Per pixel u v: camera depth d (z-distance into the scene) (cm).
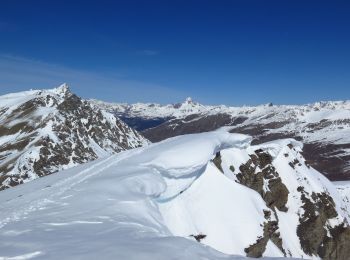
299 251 5322
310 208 5750
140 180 4378
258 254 4156
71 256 2081
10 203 3709
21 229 2720
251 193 4672
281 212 5619
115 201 3600
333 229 5981
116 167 5244
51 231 2659
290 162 6231
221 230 4069
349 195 8012
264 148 6134
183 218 3997
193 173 4856
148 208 3706
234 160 5322
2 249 2216
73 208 3366
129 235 2588
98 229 2747
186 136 6706
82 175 5094
